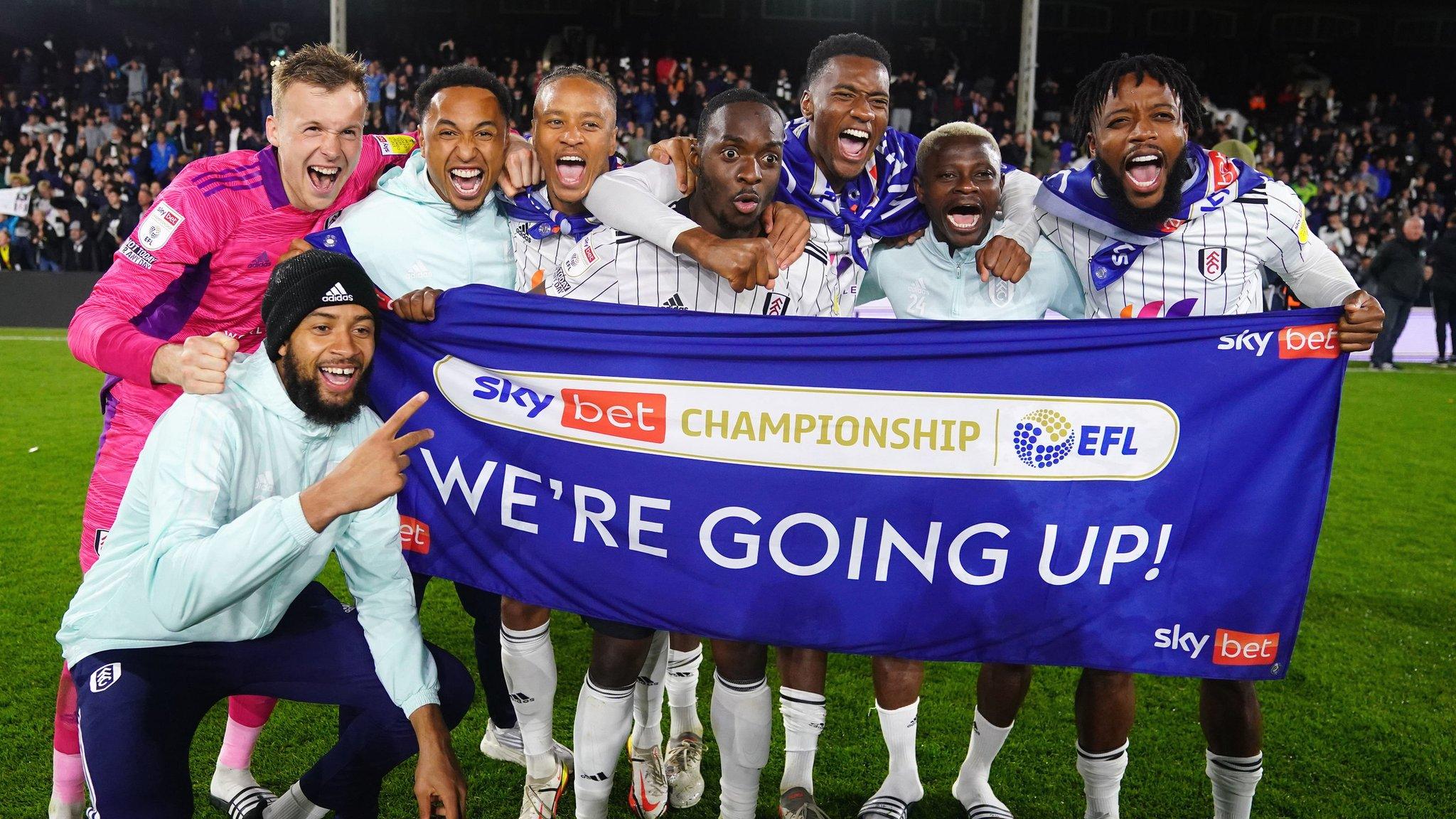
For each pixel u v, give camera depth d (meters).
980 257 2.66
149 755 2.17
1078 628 2.51
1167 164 2.63
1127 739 2.66
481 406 2.60
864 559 2.52
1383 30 23.16
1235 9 23.06
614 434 2.54
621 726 2.67
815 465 2.48
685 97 17.86
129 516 2.32
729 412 2.49
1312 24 23.23
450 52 19.47
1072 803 3.05
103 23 21.95
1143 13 23.06
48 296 12.71
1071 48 22.95
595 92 2.79
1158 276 2.76
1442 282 11.63
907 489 2.47
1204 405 2.41
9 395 8.67
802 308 2.81
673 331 2.48
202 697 2.37
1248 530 2.44
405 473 2.69
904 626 2.54
